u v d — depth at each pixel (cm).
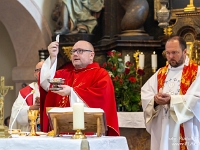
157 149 613
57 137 452
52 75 566
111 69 828
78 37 1038
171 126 598
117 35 1027
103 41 1039
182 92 604
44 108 568
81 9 1070
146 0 1019
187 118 580
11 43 1182
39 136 474
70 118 451
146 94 624
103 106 539
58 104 570
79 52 591
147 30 1046
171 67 625
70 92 524
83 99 529
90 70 584
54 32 1082
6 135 463
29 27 1112
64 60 1036
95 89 539
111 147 446
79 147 404
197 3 1005
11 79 1180
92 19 1063
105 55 1017
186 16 944
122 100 809
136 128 789
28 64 1141
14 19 1116
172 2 1025
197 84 593
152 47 976
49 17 1116
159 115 613
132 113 765
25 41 1138
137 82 842
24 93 749
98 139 425
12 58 1183
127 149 473
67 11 1064
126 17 1005
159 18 916
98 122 445
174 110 580
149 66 974
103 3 1066
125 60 909
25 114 709
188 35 945
